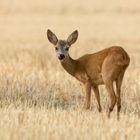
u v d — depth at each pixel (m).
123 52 25.12
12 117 22.47
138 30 69.31
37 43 55.75
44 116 22.86
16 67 37.00
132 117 23.50
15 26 76.19
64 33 66.12
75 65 26.80
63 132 20.09
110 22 81.12
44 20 85.38
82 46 52.03
